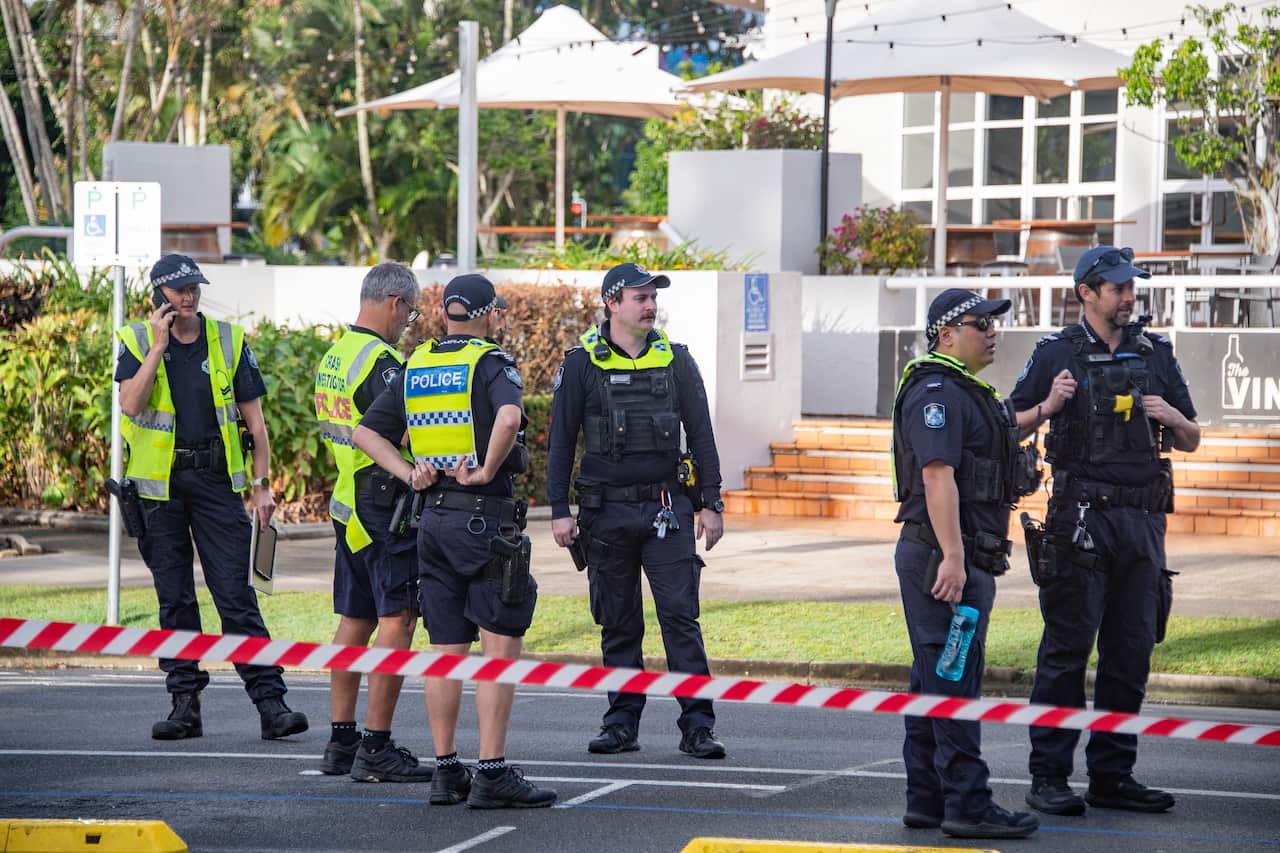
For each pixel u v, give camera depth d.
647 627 21.94
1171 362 13.34
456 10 87.25
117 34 77.25
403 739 15.99
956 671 12.00
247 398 16.19
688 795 13.49
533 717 17.36
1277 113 36.19
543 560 27.48
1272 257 33.53
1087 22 44.50
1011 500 12.43
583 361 15.17
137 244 21.22
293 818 12.69
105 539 29.67
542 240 51.53
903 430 12.31
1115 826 12.50
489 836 12.14
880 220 38.38
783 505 32.91
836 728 16.73
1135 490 12.91
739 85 40.84
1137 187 45.34
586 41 44.88
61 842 11.29
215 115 89.62
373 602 14.39
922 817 12.42
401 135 82.88
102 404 31.23
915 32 38.16
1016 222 37.94
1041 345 13.25
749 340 33.62
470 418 12.91
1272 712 17.70
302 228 84.31
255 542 15.97
